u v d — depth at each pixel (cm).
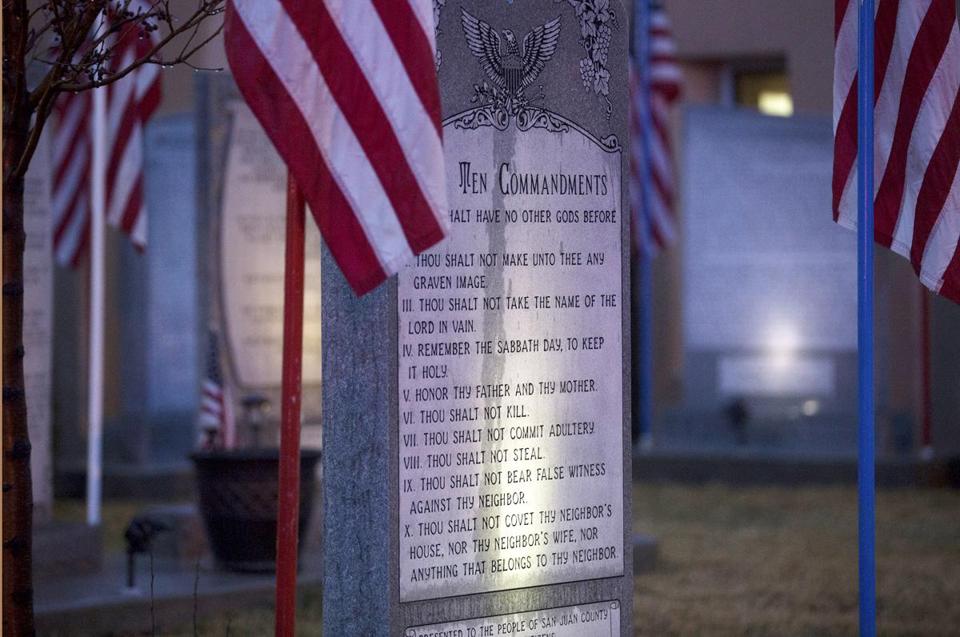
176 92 1709
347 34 535
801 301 1719
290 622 546
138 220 1136
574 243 666
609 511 676
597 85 675
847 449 1692
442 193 532
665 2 1900
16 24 605
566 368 662
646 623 955
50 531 1031
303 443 1180
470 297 634
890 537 1321
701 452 1711
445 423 627
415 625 620
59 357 1612
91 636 917
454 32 636
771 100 1927
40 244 1064
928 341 1630
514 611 647
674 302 1786
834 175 662
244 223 1214
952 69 660
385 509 612
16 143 616
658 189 1664
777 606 1016
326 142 534
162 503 1548
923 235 664
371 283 530
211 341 1208
